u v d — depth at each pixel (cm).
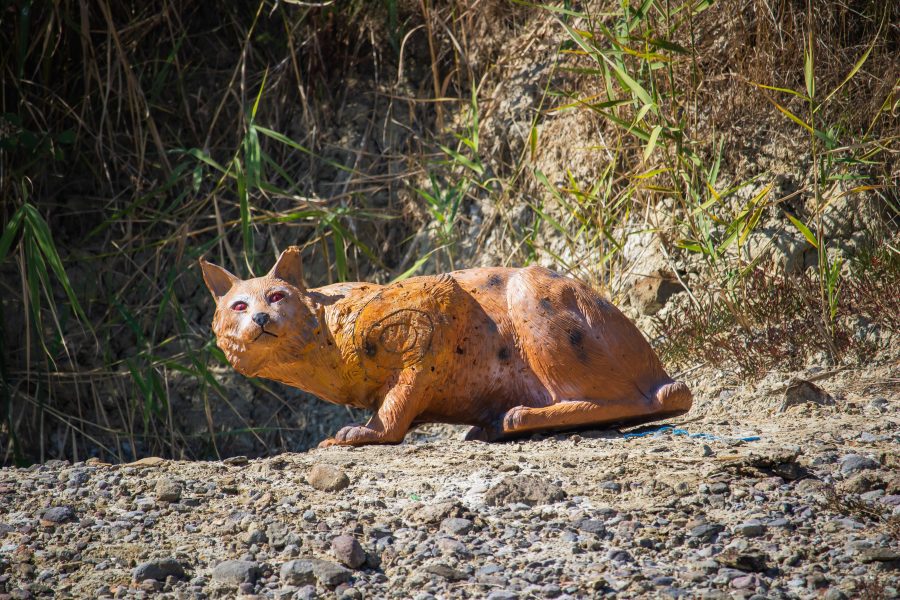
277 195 1588
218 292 823
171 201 1588
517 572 521
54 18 1572
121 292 1500
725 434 786
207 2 1698
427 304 800
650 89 1227
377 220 1541
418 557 541
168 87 1647
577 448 739
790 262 1145
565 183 1384
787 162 1217
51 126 1586
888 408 862
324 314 811
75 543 578
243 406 1453
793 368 1022
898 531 550
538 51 1511
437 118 1571
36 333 1477
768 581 500
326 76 1658
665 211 1246
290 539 567
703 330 1120
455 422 838
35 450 1419
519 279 824
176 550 566
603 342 791
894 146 1156
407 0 1644
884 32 1227
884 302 1043
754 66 1239
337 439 789
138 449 1439
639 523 572
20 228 1503
